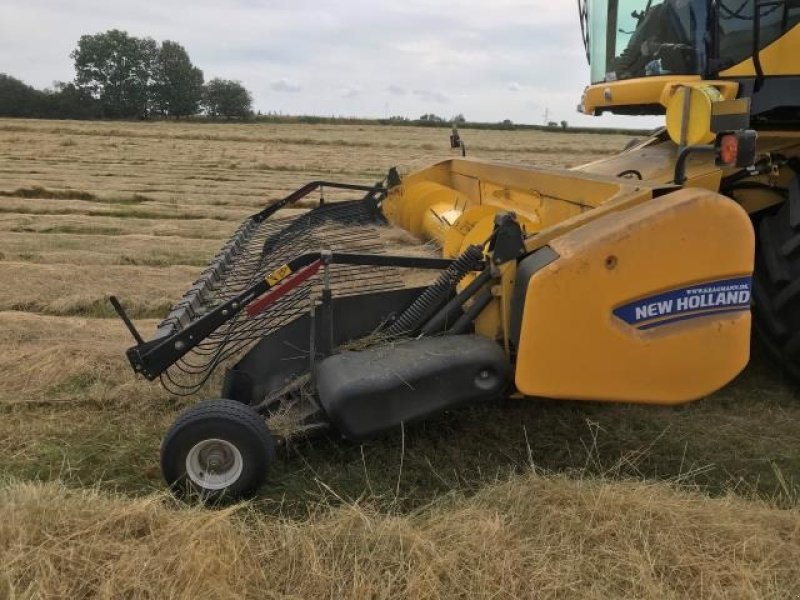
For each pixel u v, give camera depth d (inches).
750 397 165.5
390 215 265.4
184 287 273.0
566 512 108.3
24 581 92.7
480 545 100.7
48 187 601.3
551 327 114.0
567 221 123.0
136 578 92.8
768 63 159.2
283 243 196.7
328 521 108.4
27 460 136.7
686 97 136.6
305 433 126.0
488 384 119.0
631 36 197.0
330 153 1179.9
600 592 94.4
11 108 2753.4
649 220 113.7
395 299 139.9
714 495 126.7
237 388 138.2
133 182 690.2
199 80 3159.5
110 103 3034.0
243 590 94.9
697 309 118.3
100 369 179.0
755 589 94.5
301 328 136.9
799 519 110.1
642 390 119.5
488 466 135.3
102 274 290.0
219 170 854.5
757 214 168.2
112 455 139.6
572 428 150.0
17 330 210.8
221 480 117.3
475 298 127.0
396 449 140.3
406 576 95.9
